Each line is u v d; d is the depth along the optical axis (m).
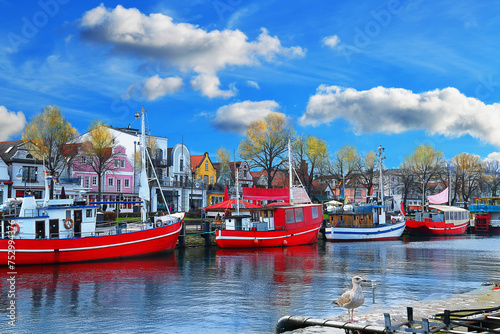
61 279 31.02
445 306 22.98
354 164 97.75
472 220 87.31
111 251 39.72
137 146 83.12
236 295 26.11
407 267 37.84
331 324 14.32
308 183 94.12
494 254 48.22
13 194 64.62
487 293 26.73
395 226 69.06
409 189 125.69
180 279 31.23
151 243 42.03
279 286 28.88
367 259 43.16
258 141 81.62
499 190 136.88
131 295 26.06
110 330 19.42
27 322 20.59
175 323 20.41
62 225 38.97
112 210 73.00
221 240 49.69
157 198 84.12
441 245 59.31
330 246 56.12
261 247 51.97
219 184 98.44
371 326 13.80
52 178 40.28
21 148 66.06
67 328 19.72
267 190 58.75
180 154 93.31
